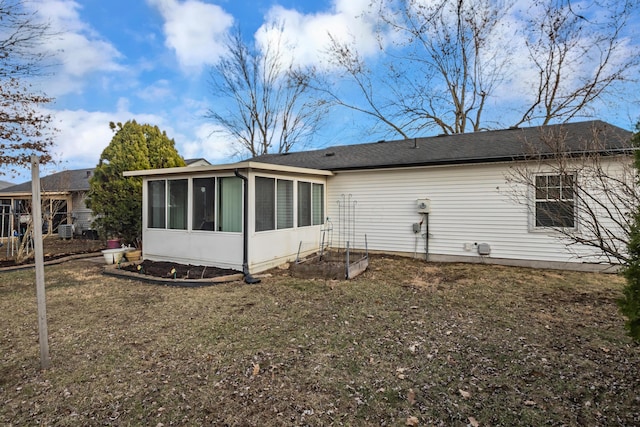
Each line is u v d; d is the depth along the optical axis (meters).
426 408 2.57
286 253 8.49
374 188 9.89
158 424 2.42
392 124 18.30
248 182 7.13
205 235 7.69
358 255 9.33
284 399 2.71
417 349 3.60
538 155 6.53
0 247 12.73
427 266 8.27
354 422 2.41
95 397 2.76
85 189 16.94
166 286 6.49
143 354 3.55
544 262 7.84
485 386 2.86
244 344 3.78
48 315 4.82
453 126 17.14
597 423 2.34
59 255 10.14
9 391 2.87
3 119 8.48
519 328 4.15
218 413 2.54
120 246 9.95
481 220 8.46
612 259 7.11
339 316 4.68
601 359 3.30
